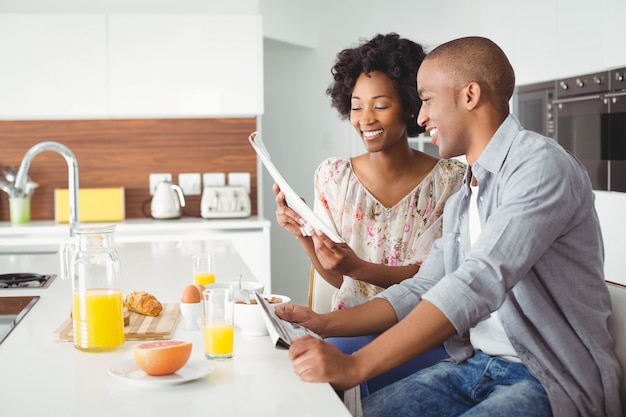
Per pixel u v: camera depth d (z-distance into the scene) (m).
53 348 1.66
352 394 1.66
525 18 5.16
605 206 4.32
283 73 6.12
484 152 1.79
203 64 4.95
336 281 2.54
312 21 6.05
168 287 2.42
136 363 1.38
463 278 1.52
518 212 1.60
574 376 1.69
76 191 2.87
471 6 6.07
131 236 4.62
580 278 1.71
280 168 6.17
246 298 1.80
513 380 1.70
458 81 1.80
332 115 6.18
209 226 4.71
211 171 5.27
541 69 4.96
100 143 5.16
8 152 5.07
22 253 3.54
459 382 1.76
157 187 5.01
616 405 1.68
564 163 1.67
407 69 2.39
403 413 1.69
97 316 1.61
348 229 2.55
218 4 5.08
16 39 4.79
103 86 4.88
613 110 4.18
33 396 1.30
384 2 6.10
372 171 2.55
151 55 4.91
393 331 1.50
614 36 4.12
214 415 1.19
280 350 1.62
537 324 1.70
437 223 2.48
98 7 4.98
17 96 4.82
